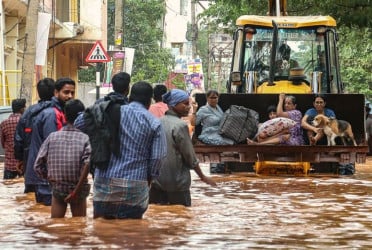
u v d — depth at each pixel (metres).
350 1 42.47
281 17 30.45
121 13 57.03
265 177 25.95
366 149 25.78
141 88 14.16
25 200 18.98
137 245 12.42
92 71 82.81
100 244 12.48
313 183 23.75
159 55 89.75
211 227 14.38
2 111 34.31
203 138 26.28
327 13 43.41
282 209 17.31
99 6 62.72
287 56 29.89
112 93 14.45
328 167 27.89
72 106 14.97
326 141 27.14
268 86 29.03
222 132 26.19
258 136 26.23
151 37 89.25
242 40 29.94
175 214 15.70
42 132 17.38
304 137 26.95
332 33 29.89
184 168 16.69
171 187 16.56
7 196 19.98
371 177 26.23
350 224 15.10
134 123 14.01
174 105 16.55
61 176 14.91
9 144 25.52
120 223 14.28
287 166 26.89
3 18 42.22
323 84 29.78
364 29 54.06
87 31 58.22
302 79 29.36
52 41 55.41
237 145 25.86
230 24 64.56
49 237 13.13
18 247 12.27
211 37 86.88
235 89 29.78
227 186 22.69
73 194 14.91
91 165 14.38
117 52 53.72
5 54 45.50
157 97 21.80
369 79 74.00
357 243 12.95
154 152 14.04
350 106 27.16
